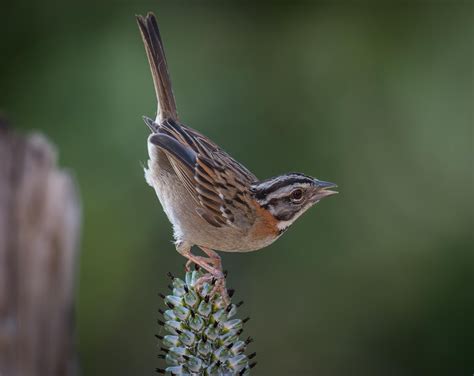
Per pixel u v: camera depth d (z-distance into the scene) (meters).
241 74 13.77
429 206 13.59
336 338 13.86
